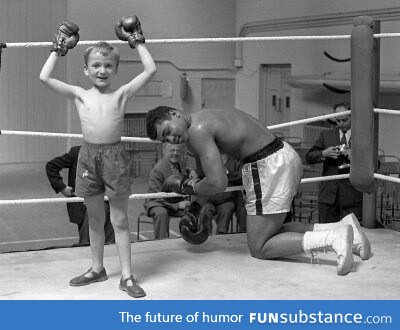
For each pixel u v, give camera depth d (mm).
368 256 3086
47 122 10461
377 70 3432
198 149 2799
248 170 2961
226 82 10844
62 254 3158
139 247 3275
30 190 8672
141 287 2639
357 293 2604
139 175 10000
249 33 10375
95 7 9727
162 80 10352
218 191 2828
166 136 2734
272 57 9805
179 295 2561
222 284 2703
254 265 2971
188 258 3084
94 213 2660
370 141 3396
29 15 10086
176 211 4758
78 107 2564
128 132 10023
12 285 2688
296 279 2779
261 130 2965
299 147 7879
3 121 10258
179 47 10414
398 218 6055
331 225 3107
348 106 4652
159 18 10227
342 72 8125
